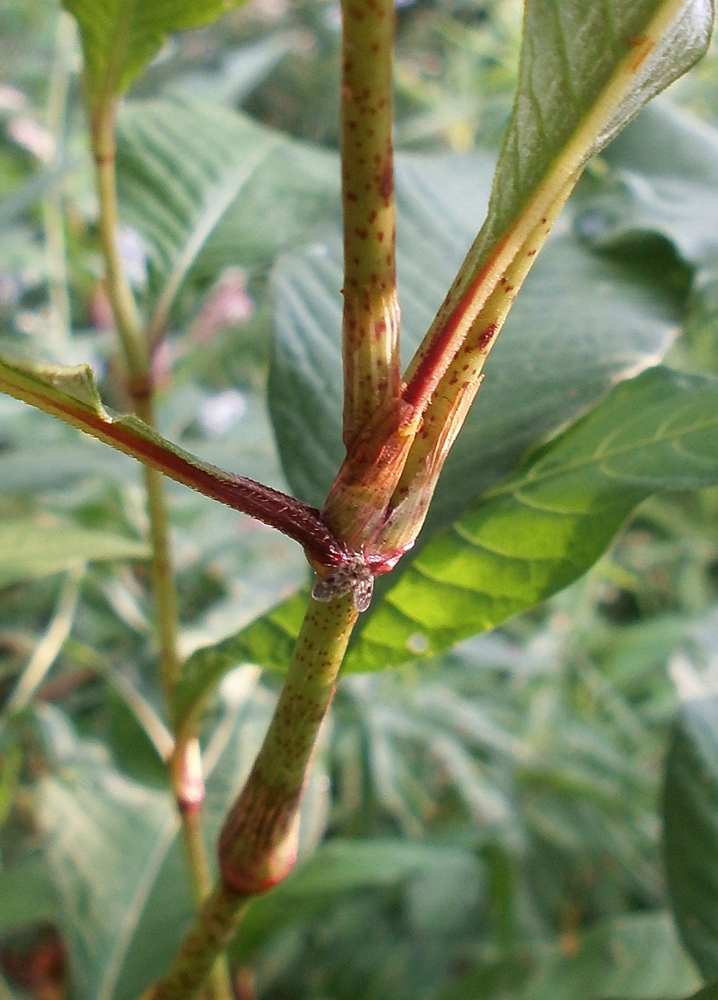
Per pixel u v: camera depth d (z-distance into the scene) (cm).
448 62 66
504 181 9
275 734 11
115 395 37
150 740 25
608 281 17
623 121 9
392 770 38
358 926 37
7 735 30
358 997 35
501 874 32
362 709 38
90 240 44
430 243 18
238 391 51
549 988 24
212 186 22
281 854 12
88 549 19
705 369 47
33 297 52
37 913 25
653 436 13
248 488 9
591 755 42
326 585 9
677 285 17
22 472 23
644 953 25
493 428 14
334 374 15
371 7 8
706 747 19
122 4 15
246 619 36
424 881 38
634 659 47
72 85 56
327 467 14
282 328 16
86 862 22
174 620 18
